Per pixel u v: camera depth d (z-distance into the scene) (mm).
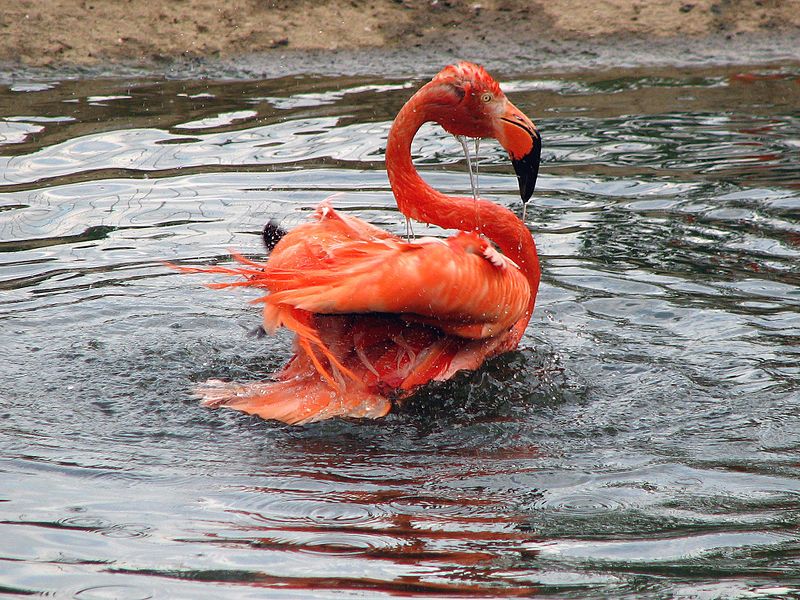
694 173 15531
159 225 13672
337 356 9484
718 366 10195
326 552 6809
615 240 13344
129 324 11180
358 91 20016
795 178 15172
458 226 10656
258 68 21641
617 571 6613
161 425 9055
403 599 6160
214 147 16625
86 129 17438
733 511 7504
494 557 6777
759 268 12398
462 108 10555
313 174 15414
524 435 8953
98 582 6332
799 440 8766
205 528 7137
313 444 8750
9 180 15070
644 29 23953
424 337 9766
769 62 22156
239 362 10461
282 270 8953
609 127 17766
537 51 22922
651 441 8820
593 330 11062
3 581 6324
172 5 23125
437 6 24203
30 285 11969
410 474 8195
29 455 8344
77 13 22500
